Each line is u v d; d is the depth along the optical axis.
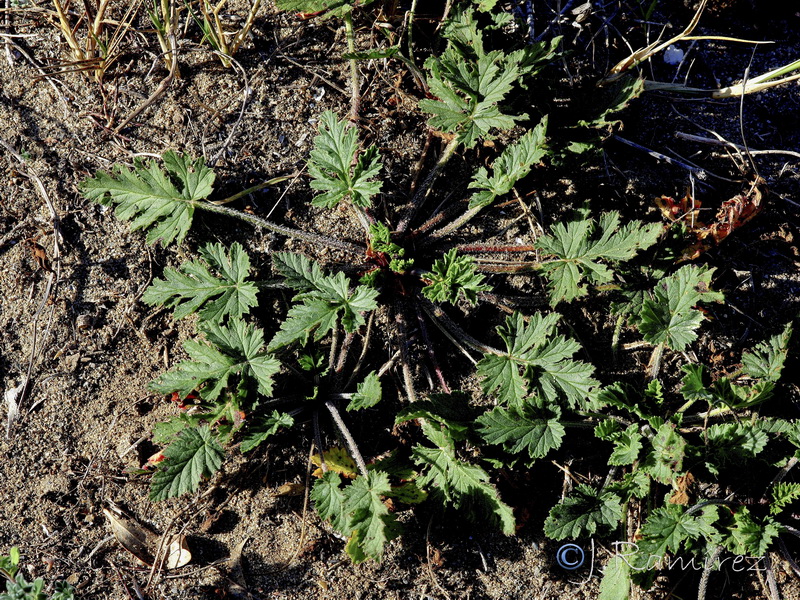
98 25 0.36
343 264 0.35
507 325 0.33
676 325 0.33
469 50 0.35
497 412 0.32
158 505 0.34
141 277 0.36
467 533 0.34
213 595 0.33
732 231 0.36
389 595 0.34
